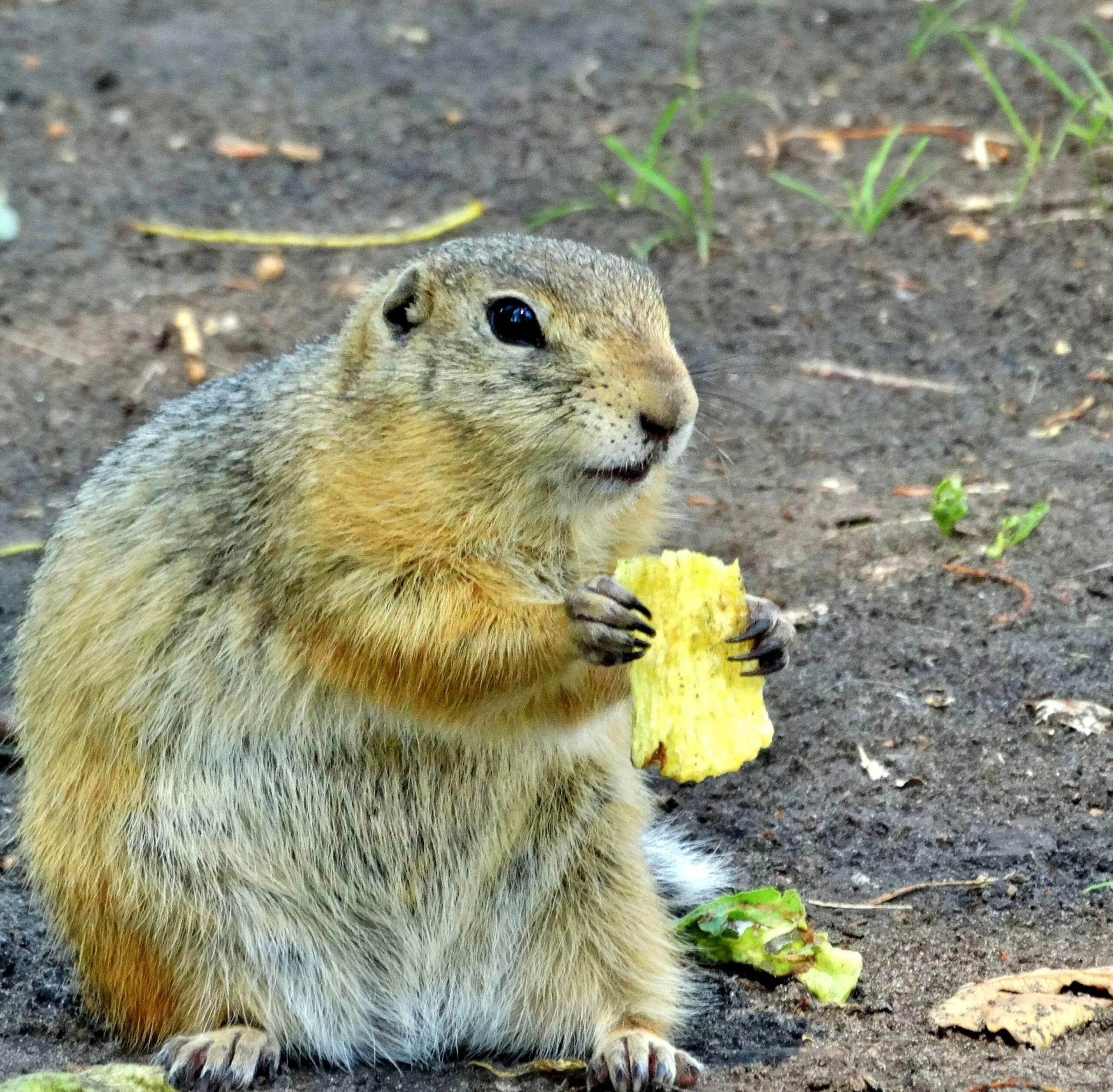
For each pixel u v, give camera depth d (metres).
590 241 20.12
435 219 20.86
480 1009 10.30
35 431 17.14
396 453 9.52
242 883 9.88
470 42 25.88
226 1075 9.40
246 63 25.20
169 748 9.95
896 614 14.00
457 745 9.98
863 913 10.99
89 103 23.83
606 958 10.14
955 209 20.27
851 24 25.31
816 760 12.55
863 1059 9.30
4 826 12.19
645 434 9.32
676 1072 9.26
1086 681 12.99
